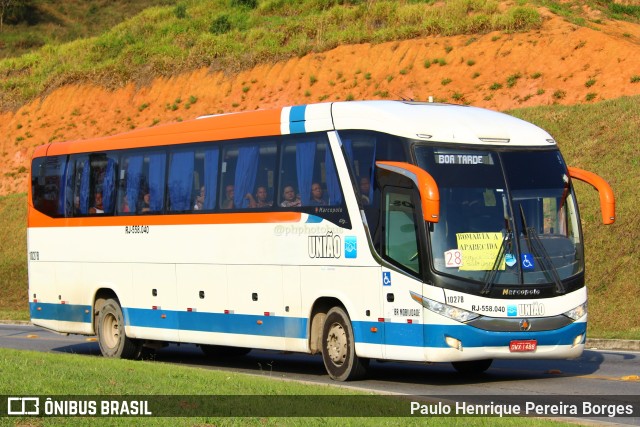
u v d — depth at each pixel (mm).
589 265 26391
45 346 24312
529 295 14570
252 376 14633
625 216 27375
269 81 47375
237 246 17703
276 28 52031
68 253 21688
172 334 19156
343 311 15742
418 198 14492
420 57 42250
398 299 14711
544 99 37188
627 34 40875
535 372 16953
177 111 50406
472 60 40562
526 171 15117
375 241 15094
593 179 15695
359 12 48906
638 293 24797
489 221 14672
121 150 20547
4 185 54062
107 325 20859
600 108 33375
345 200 15641
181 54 53031
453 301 14258
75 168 21688
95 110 54344
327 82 44781
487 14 43125
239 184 17766
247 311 17531
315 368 18625
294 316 16578
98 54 59125
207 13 61312
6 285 40312
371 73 43375
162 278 19359
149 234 19672
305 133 16516
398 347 14703
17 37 85312
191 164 18859
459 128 15078
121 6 93188
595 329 23672
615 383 15227
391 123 15109
